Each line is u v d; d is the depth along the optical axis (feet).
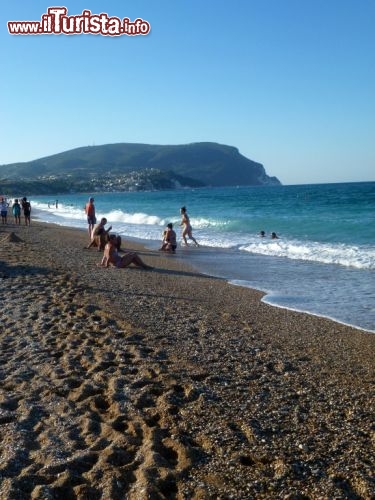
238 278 43.29
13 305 29.30
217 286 39.22
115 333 24.14
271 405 16.28
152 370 19.11
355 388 18.01
